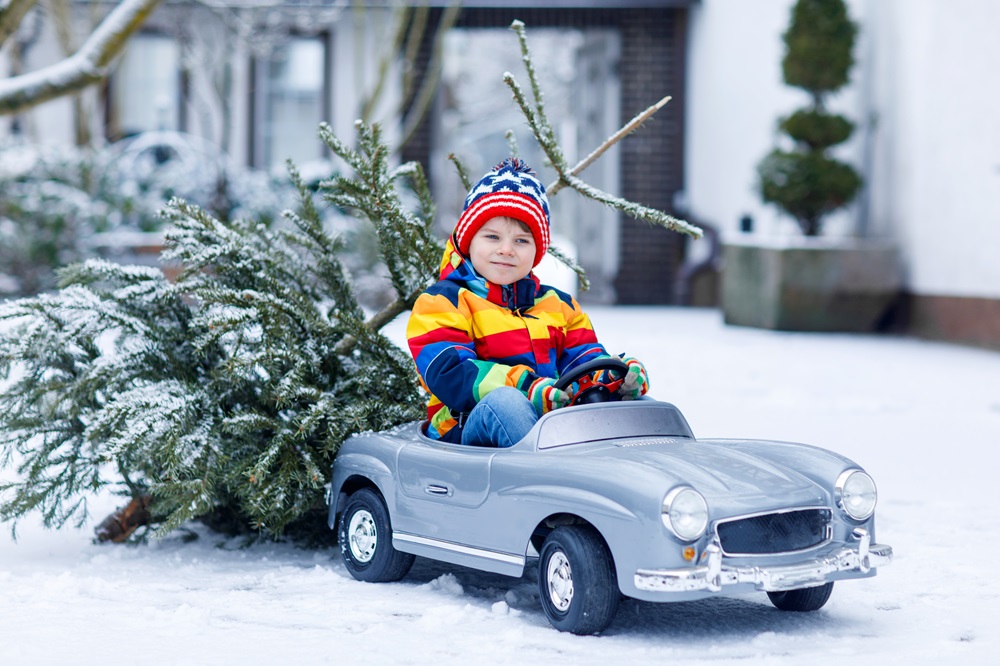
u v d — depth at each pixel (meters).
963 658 3.27
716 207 18.36
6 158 15.28
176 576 4.28
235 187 16.19
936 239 13.89
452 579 4.16
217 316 4.47
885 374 10.69
